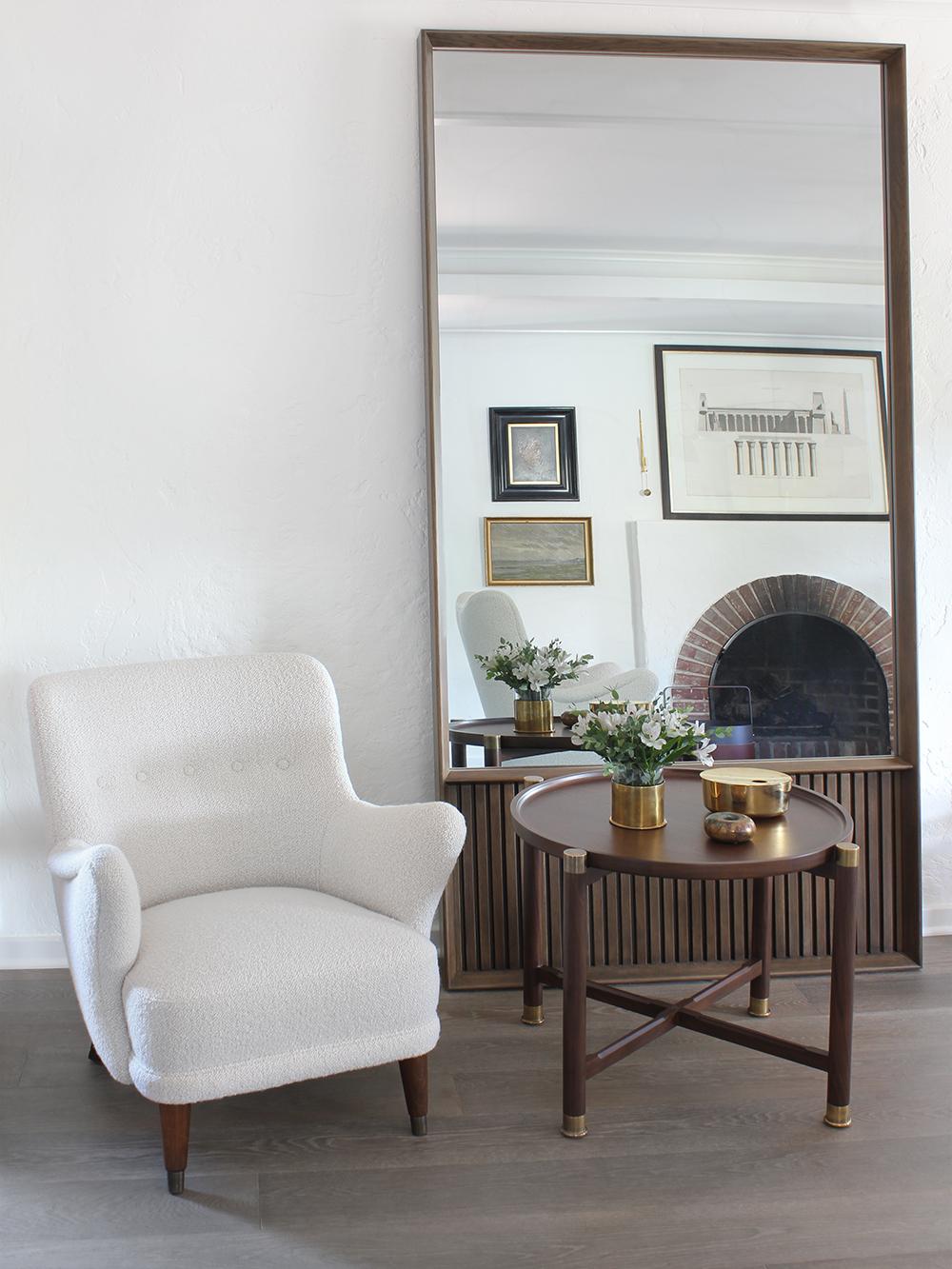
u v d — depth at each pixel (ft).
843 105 8.98
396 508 8.89
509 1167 6.07
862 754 9.13
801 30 9.13
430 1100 6.82
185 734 7.47
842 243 9.04
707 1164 6.07
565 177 8.73
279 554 8.82
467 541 8.71
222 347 8.68
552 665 8.80
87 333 8.57
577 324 8.78
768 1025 7.75
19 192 8.46
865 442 9.08
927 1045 7.45
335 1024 5.95
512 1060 7.34
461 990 8.49
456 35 8.49
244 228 8.65
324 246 8.73
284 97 8.64
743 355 8.97
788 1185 5.86
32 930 8.90
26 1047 7.54
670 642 8.93
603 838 6.60
